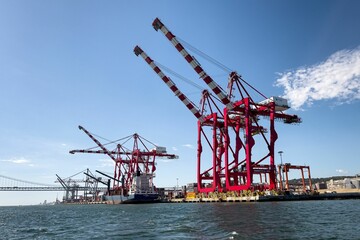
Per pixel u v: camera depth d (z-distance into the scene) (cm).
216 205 7938
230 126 11138
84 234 3281
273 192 9238
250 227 3014
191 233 2812
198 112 11006
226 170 10100
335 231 2642
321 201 8750
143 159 16800
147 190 15125
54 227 4359
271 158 9756
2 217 7681
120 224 4222
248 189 9194
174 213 5916
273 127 9906
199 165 11806
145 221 4459
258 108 10450
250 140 9431
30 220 6241
